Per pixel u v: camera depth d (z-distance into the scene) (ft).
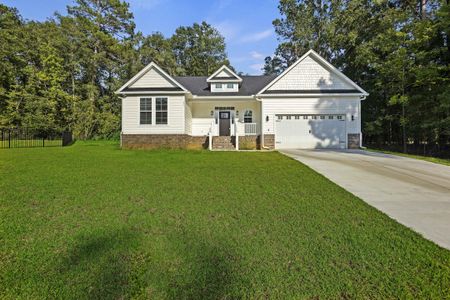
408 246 11.05
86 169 27.22
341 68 87.30
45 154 40.24
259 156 39.81
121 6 99.60
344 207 16.16
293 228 12.73
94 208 15.19
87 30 94.22
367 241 11.47
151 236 11.66
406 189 21.07
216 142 58.23
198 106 62.28
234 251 10.43
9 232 11.78
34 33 92.07
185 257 9.95
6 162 30.86
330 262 9.74
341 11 88.69
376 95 73.77
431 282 8.62
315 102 54.49
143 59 104.12
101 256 9.93
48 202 16.10
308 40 101.76
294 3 102.83
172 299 7.75
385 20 69.82
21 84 89.25
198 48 128.06
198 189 19.75
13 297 7.75
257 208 15.60
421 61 57.93
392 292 8.13
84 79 99.60
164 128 53.52
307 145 54.70
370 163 33.78
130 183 21.33
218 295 7.94
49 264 9.36
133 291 8.05
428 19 58.39
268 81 67.10
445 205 17.02
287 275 8.89
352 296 7.95
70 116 90.12
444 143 60.49
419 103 58.59
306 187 20.85
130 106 53.72
